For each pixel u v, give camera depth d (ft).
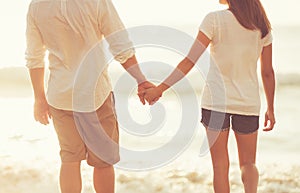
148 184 21.56
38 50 12.52
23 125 36.24
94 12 11.96
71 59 12.22
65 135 12.71
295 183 22.95
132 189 20.85
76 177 12.90
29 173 23.00
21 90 50.98
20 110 42.34
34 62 12.60
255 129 13.17
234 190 21.38
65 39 12.10
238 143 13.34
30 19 12.26
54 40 12.16
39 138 32.04
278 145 34.01
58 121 12.64
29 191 20.12
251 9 12.64
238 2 12.64
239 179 23.17
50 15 11.98
